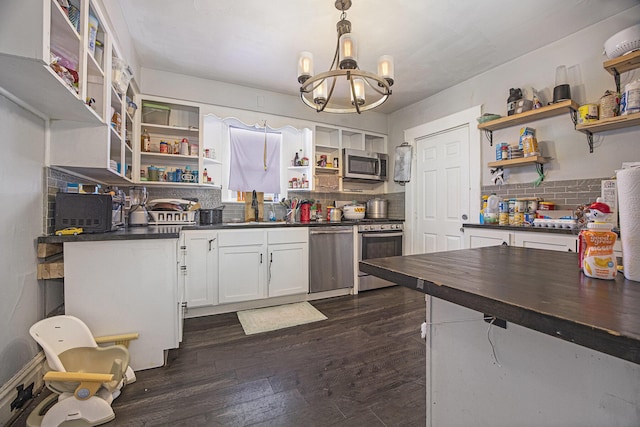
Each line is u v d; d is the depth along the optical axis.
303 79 1.73
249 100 3.31
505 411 0.82
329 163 3.88
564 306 0.53
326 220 3.76
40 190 1.61
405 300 3.07
